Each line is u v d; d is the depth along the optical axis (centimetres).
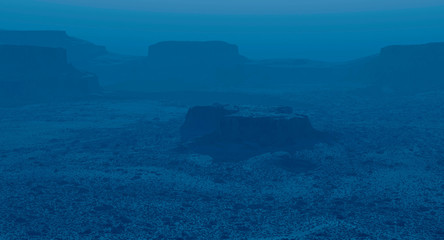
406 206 4884
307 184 5531
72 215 4500
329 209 4791
